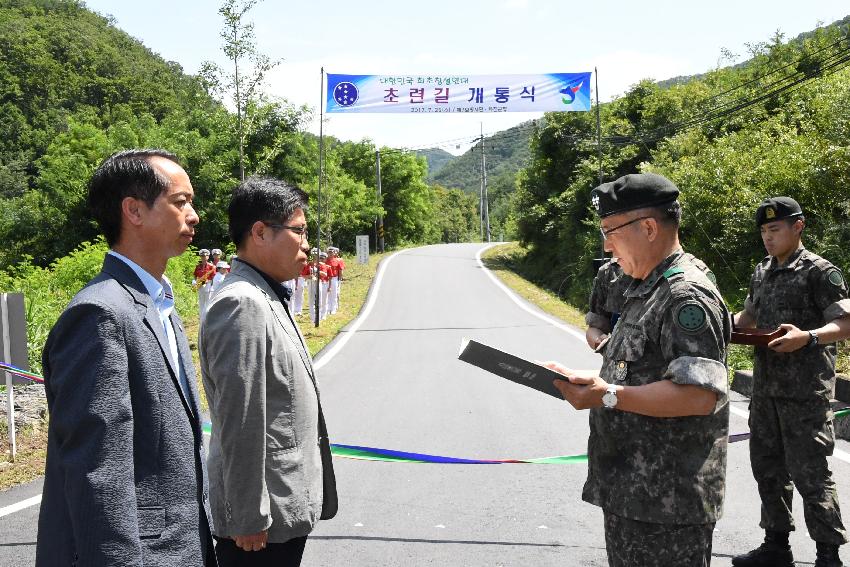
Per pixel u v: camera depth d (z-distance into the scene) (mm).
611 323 3242
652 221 2289
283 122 32844
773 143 20328
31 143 59312
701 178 20328
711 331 2131
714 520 2240
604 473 2340
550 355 11008
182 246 2139
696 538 2219
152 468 1847
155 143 32531
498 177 151750
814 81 20844
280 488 2361
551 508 4578
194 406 2068
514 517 4434
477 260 34969
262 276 2572
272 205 2525
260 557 2432
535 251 36531
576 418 6957
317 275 14797
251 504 2230
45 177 32125
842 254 14555
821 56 25562
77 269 17625
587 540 4070
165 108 67438
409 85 14305
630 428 2262
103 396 1735
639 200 2291
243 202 2541
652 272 2320
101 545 1653
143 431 1846
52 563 1757
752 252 18422
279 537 2348
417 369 9922
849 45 17188
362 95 14234
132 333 1855
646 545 2234
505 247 45562
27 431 6309
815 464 3453
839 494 4539
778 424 3607
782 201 3658
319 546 4016
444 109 14430
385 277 26781
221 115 33156
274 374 2387
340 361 10734
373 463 5582
